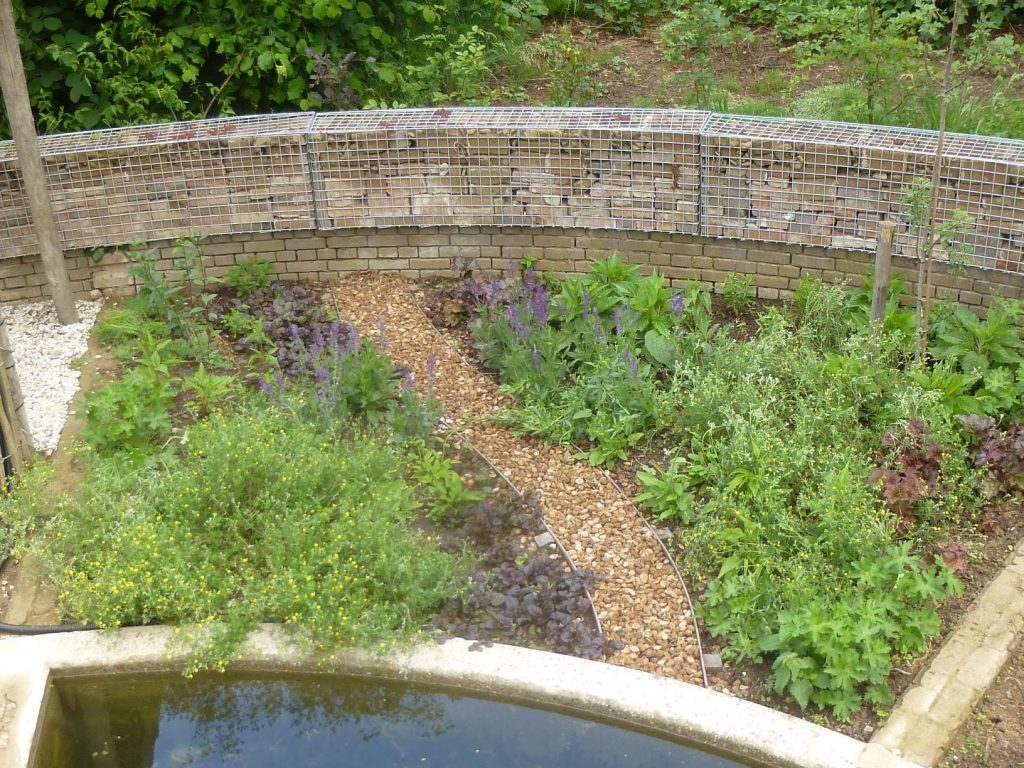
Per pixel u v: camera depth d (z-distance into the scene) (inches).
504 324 264.8
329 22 335.0
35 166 269.4
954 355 246.2
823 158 263.3
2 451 219.9
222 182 293.6
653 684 177.8
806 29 369.1
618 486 226.5
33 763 173.8
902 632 184.1
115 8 322.0
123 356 265.9
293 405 230.2
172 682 189.2
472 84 358.3
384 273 307.1
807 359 241.1
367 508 204.2
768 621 186.7
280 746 178.4
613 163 281.1
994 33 381.1
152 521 205.8
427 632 189.2
